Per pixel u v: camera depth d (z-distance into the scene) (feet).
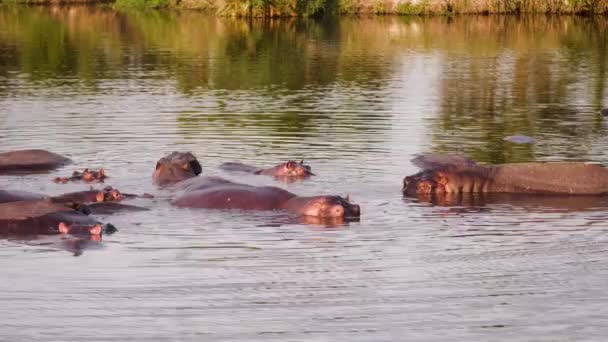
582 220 154.30
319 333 107.14
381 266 129.80
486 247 138.82
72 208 153.99
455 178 173.06
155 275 126.00
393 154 202.59
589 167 176.96
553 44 465.88
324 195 158.61
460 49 442.09
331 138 220.23
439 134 226.58
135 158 199.31
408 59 399.03
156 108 265.75
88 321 110.63
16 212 150.71
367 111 260.42
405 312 113.19
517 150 208.33
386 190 173.88
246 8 633.20
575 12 647.97
